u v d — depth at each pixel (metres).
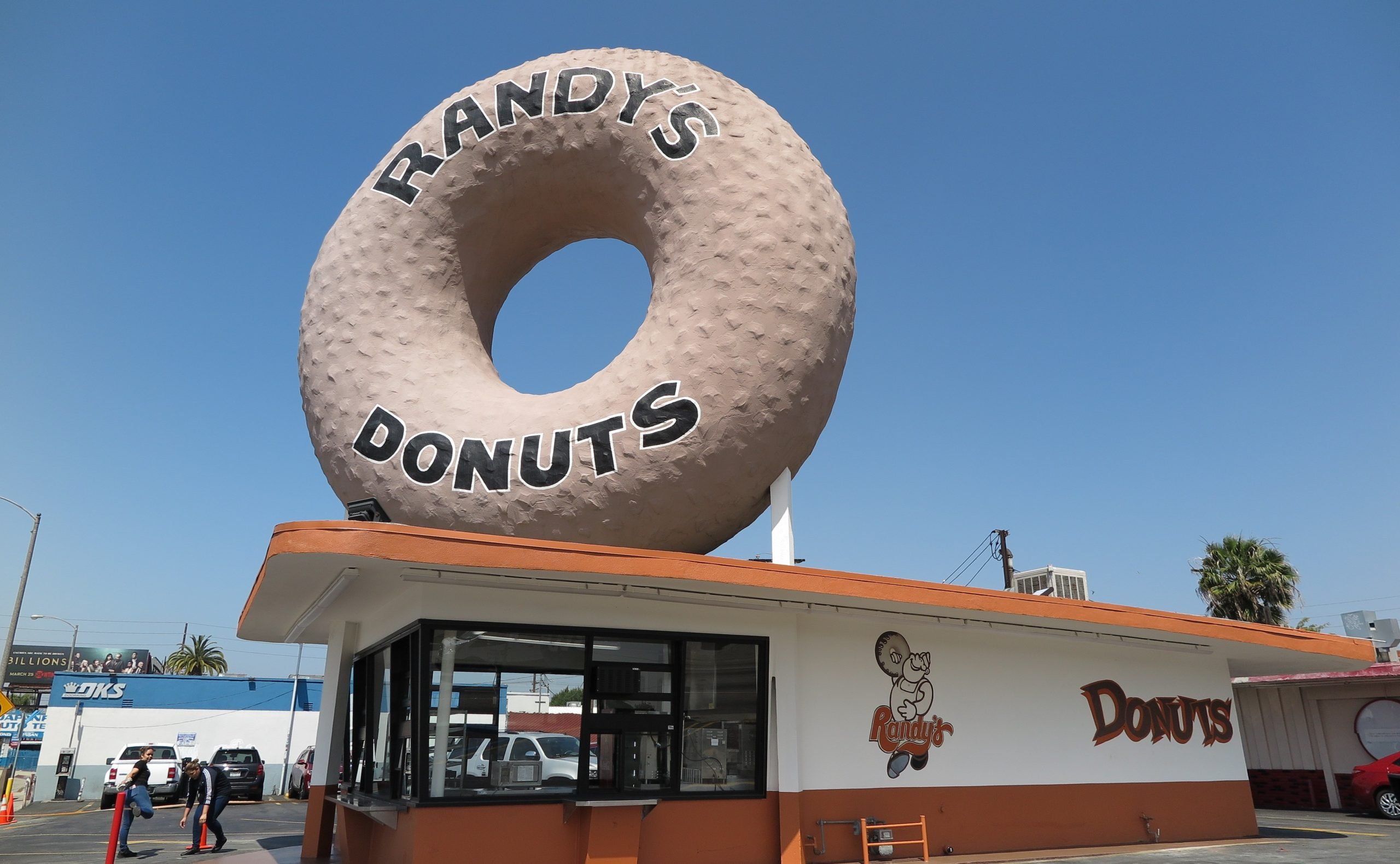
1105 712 11.53
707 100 9.75
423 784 7.43
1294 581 27.52
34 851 13.39
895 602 8.78
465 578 7.79
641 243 10.09
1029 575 21.22
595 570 7.39
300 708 33.53
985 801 10.26
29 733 39.97
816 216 9.31
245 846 13.46
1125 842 11.16
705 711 8.77
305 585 8.42
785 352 8.79
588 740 8.12
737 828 8.63
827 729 9.50
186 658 65.38
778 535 8.92
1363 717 19.08
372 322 9.73
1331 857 10.28
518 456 8.68
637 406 8.62
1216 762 12.35
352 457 9.23
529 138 10.04
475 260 10.34
